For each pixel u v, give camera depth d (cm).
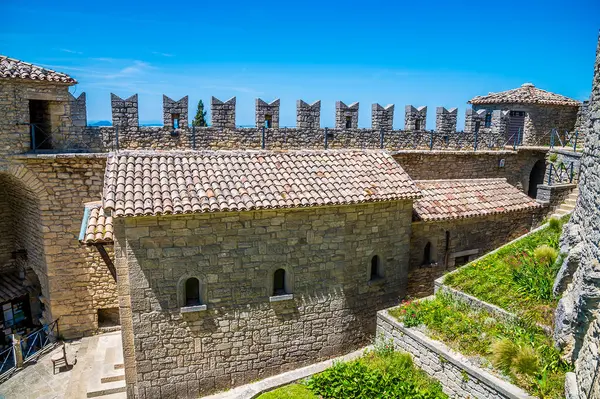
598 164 997
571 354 913
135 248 1180
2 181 1719
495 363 971
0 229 1909
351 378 1110
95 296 1709
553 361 926
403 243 1570
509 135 2809
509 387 898
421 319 1199
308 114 1888
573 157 2097
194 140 1742
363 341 1534
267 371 1390
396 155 1991
